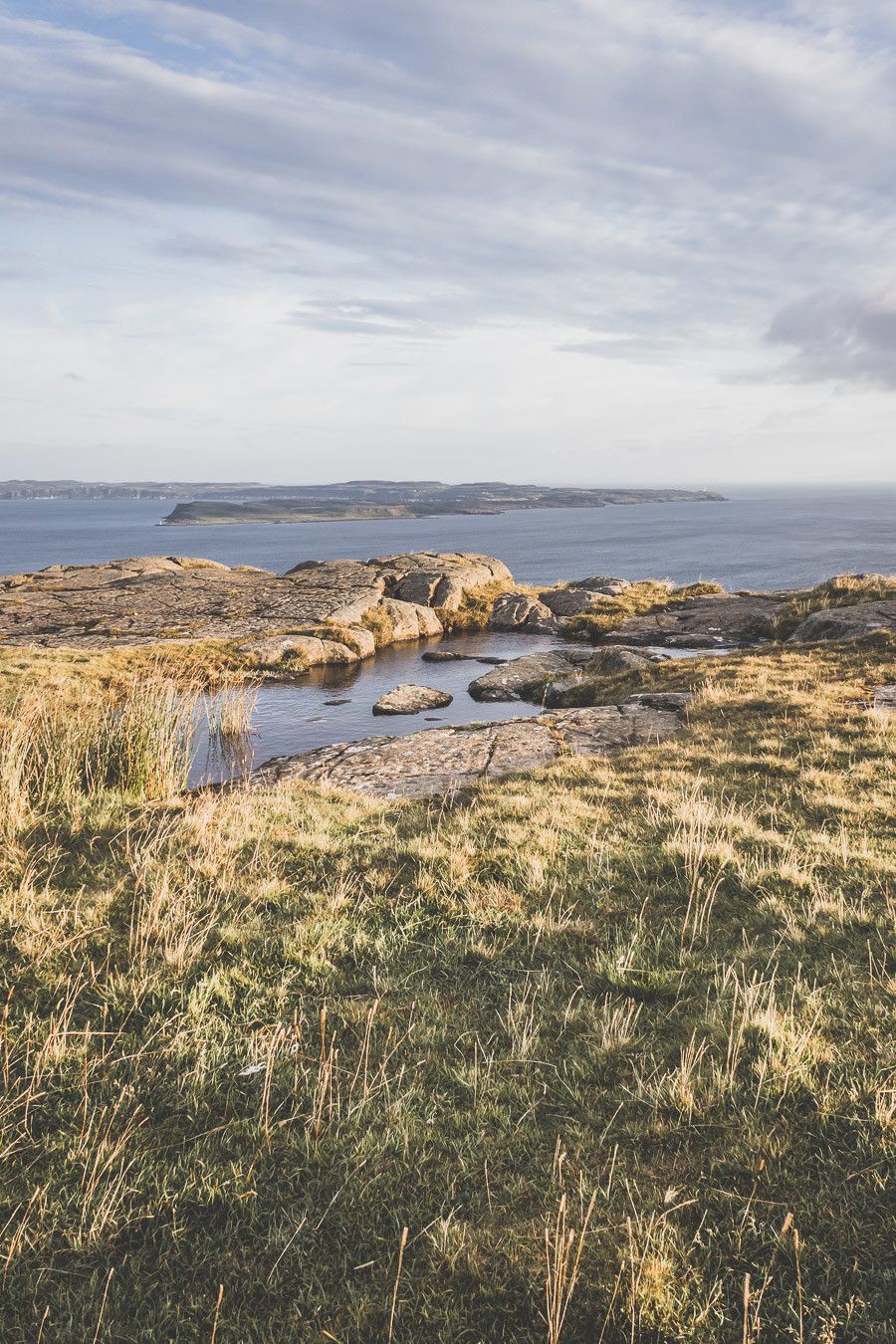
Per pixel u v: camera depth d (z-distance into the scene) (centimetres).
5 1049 581
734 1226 429
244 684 2852
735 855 955
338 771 1605
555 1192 457
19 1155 491
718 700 1850
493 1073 572
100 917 784
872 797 1151
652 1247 410
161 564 5122
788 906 828
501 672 2822
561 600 4562
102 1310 379
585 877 919
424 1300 392
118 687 2506
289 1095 545
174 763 1452
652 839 1035
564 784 1341
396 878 929
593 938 786
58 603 4094
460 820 1123
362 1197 459
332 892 882
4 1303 393
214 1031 616
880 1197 439
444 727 2069
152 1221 445
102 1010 632
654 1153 489
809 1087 530
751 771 1341
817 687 1856
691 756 1452
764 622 3494
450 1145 500
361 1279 408
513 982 706
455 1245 419
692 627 3653
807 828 1059
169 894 821
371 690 2780
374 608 3997
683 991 680
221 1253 426
